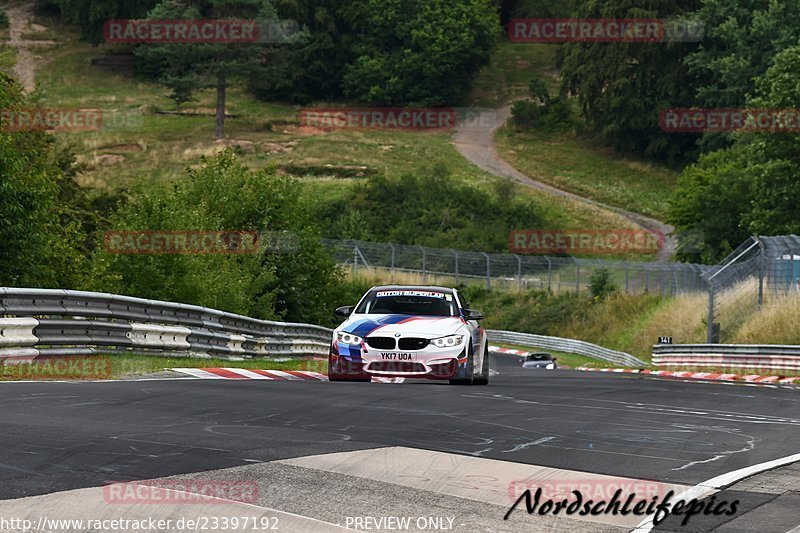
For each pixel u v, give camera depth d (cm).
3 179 5425
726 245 12606
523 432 2175
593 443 2069
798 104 10794
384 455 1811
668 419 2584
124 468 1599
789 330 7188
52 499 1395
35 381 2808
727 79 19762
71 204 9050
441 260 13862
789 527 1405
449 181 17288
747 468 1852
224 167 8512
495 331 12794
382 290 3712
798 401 3431
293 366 4581
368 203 16338
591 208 17412
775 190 10862
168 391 2692
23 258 5475
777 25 19700
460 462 1783
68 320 3578
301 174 18262
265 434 1991
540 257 13988
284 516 1367
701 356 7219
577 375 6438
